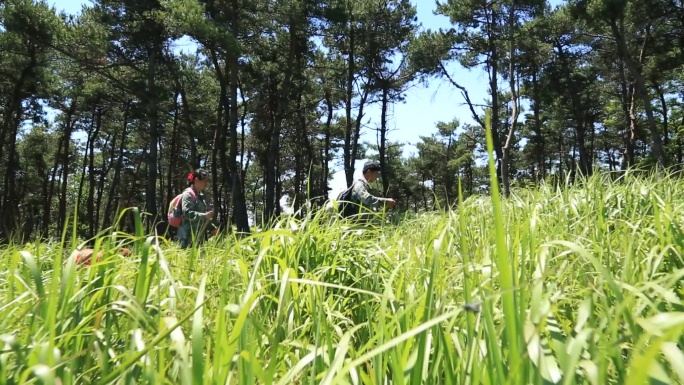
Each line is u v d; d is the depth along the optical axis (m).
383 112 30.62
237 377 1.55
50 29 21.02
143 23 22.78
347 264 2.83
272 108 31.03
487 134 1.11
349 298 2.58
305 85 30.09
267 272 2.55
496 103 24.47
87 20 22.78
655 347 0.74
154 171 25.03
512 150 53.00
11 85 28.19
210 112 34.69
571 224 3.21
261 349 1.71
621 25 22.25
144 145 42.91
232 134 25.06
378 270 2.64
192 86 31.12
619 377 1.32
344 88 31.38
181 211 6.26
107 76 24.08
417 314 1.59
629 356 1.54
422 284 2.24
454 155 59.56
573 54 31.38
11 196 31.48
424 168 60.53
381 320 1.45
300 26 23.70
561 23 27.59
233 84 25.16
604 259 2.49
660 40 25.75
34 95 30.45
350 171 28.84
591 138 42.38
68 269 1.71
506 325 1.15
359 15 27.59
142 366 1.43
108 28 22.92
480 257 2.42
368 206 5.56
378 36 29.36
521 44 24.05
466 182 54.25
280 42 27.19
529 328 1.22
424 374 1.50
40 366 1.08
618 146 45.09
